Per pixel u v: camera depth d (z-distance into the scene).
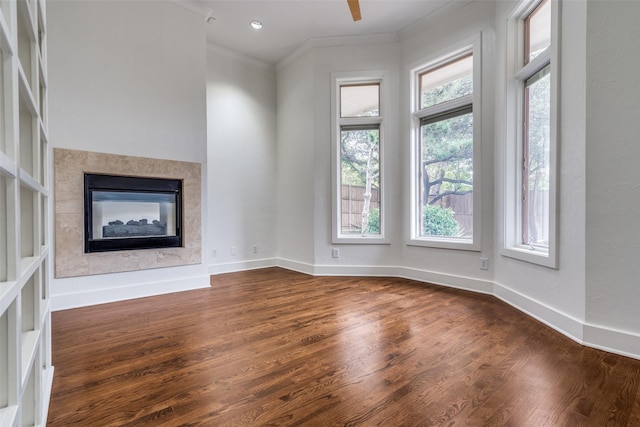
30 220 1.09
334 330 2.26
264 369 1.71
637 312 1.82
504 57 2.91
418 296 3.13
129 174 3.05
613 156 1.89
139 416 1.31
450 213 3.62
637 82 1.82
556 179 2.22
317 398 1.44
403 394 1.47
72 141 2.77
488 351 1.91
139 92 3.13
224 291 3.36
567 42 2.13
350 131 4.22
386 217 4.03
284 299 3.05
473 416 1.30
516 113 2.88
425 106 3.84
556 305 2.26
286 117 4.65
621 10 1.86
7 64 0.76
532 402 1.40
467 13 3.30
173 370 1.70
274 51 4.44
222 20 3.72
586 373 1.64
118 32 3.01
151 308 2.78
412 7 3.45
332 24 3.80
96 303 2.88
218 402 1.41
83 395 1.46
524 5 2.67
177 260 3.34
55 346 2.00
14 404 0.75
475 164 3.25
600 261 1.94
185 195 3.40
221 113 4.34
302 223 4.41
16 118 0.77
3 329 0.75
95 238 2.91
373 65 4.03
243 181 4.54
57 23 2.71
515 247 2.86
